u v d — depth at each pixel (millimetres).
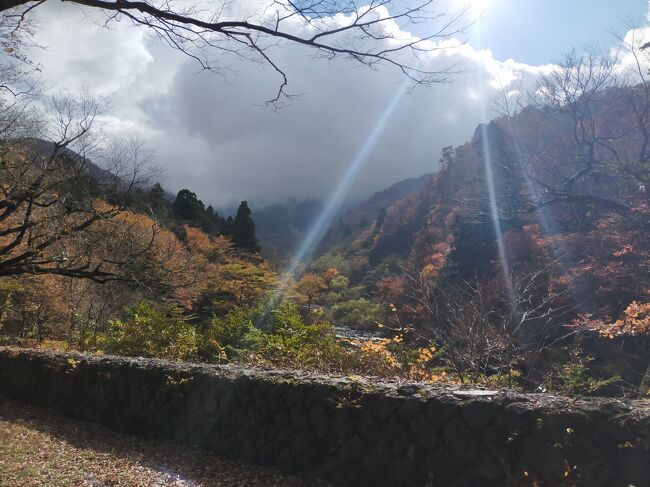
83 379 6141
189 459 4363
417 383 3846
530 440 2797
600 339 12047
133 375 5539
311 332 8555
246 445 4230
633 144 18922
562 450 2678
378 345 6191
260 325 10906
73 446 4770
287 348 7023
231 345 10047
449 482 3051
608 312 12445
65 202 10398
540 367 7910
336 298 40844
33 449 4555
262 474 3900
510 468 2836
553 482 2670
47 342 16562
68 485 3678
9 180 10000
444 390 3404
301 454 3850
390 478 3322
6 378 7371
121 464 4234
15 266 10477
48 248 11914
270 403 4160
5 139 9672
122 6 3271
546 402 2896
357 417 3588
